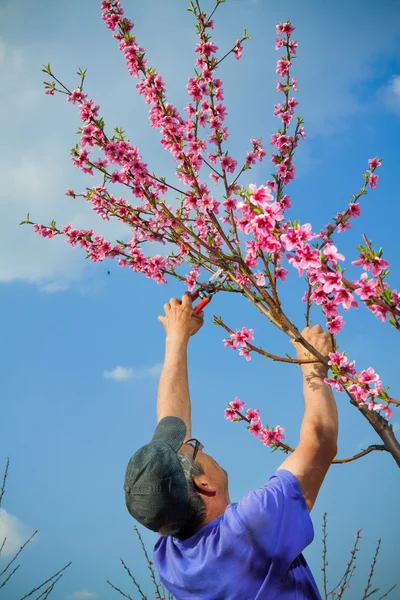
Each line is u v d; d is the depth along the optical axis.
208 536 1.54
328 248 1.95
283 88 3.67
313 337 2.29
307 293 2.76
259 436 3.04
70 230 4.15
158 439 1.70
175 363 2.14
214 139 3.55
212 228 3.74
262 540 1.44
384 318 1.96
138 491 1.55
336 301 1.98
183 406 2.04
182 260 3.89
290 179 3.48
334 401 1.71
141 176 3.64
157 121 3.52
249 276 2.86
